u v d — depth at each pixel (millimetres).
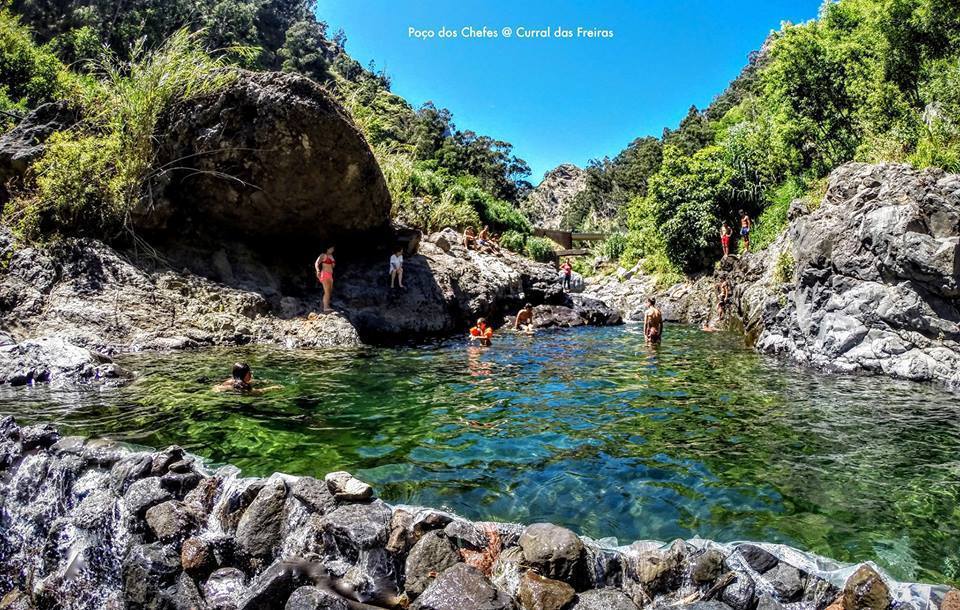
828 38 19500
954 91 13055
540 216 119938
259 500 3809
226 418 5785
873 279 9539
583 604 2912
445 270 16031
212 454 4758
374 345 11984
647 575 3166
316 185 12977
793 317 11211
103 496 4121
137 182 11805
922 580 3061
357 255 15391
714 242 24766
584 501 4055
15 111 12883
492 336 14727
